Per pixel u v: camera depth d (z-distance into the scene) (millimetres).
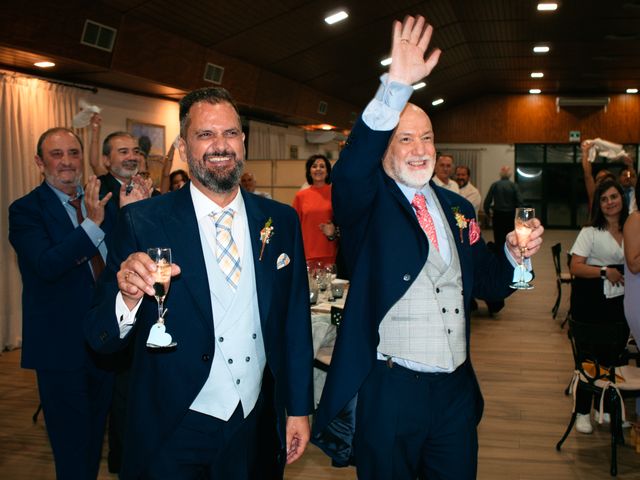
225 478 1823
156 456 1749
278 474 1927
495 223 11641
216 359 1785
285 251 1922
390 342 2061
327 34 10445
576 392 3971
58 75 7762
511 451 3947
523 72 17578
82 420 2807
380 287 2029
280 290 1884
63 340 2773
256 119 13789
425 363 2041
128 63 7660
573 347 4121
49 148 2906
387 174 2152
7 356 6383
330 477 3643
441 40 13227
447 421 2092
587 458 3848
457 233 2182
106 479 3498
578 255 4602
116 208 3049
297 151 15742
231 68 10070
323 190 6051
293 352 1933
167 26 7922
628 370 3959
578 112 20672
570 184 21062
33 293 2816
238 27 8852
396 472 2066
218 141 1783
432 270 2088
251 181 8023
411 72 1880
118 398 3420
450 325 2092
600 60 15789
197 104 1816
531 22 12367
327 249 5938
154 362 1738
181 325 1735
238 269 1834
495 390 5113
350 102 15977
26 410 4734
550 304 8805
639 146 20375
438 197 2250
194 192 1876
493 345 6551
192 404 1778
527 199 21344
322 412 2047
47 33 6410
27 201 2877
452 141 21547
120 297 1656
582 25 12516
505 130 21172
